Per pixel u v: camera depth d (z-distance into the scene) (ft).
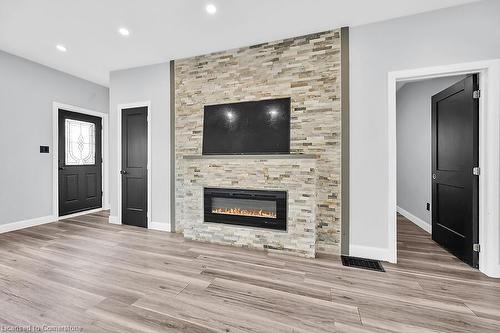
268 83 10.02
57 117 13.57
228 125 10.62
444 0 7.31
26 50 11.03
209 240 10.25
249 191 9.67
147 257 8.59
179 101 11.63
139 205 12.70
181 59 11.59
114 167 13.24
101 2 7.55
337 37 8.96
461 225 8.43
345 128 8.85
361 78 8.65
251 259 8.45
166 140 11.94
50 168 13.30
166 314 5.39
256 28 9.02
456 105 8.64
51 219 13.37
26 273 7.30
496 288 6.54
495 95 7.11
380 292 6.34
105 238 10.73
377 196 8.48
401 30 8.16
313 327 5.00
